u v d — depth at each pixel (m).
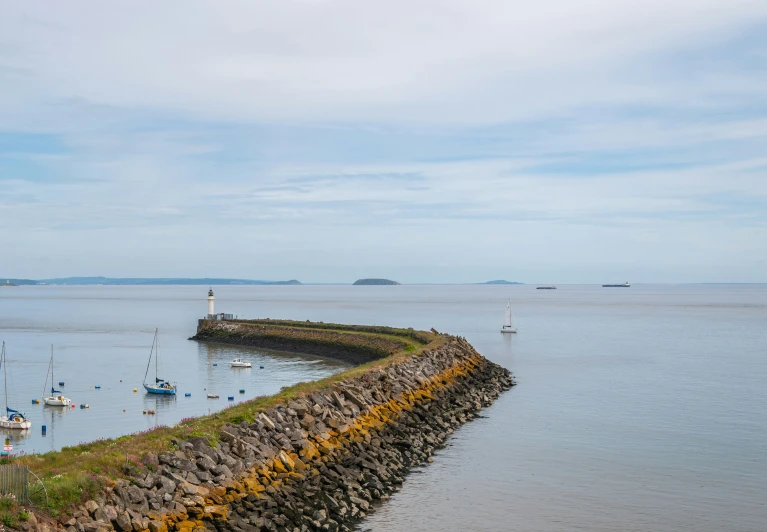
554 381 80.88
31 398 79.62
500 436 53.50
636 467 45.41
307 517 32.38
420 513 36.66
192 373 97.06
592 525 35.69
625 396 70.50
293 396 45.19
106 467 28.59
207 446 33.56
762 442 51.72
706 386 76.50
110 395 81.44
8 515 23.41
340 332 121.06
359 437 44.75
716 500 39.50
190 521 28.41
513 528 35.12
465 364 81.31
